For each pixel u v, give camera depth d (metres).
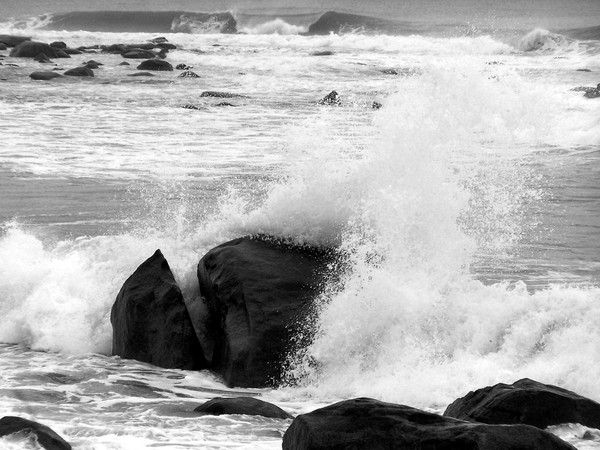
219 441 20.58
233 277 28.97
